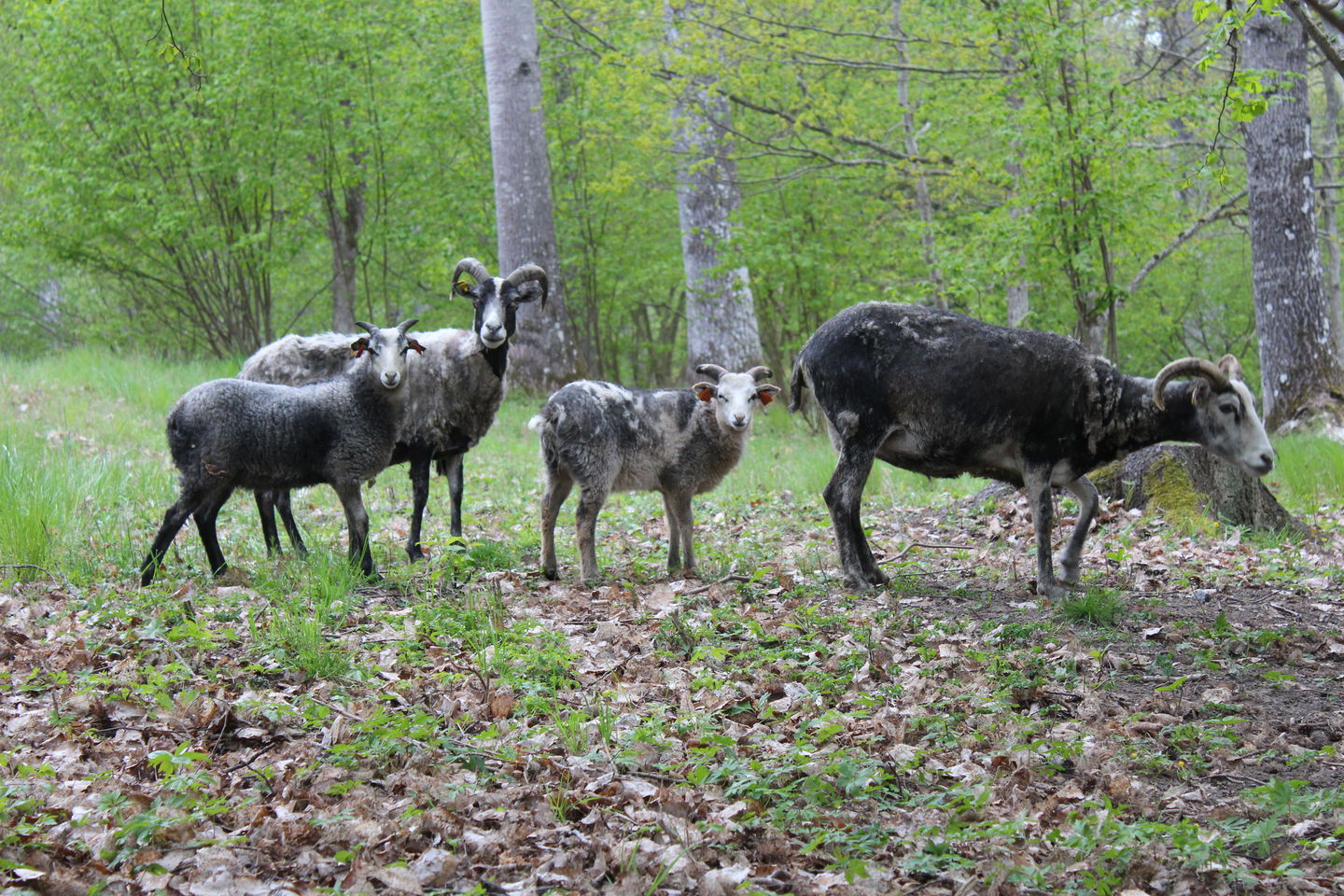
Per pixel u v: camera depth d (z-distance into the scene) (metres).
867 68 19.17
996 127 13.98
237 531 9.48
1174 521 9.68
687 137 19.67
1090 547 9.24
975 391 7.57
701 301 20.12
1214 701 5.59
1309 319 15.00
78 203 20.30
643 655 6.05
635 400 8.00
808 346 7.97
